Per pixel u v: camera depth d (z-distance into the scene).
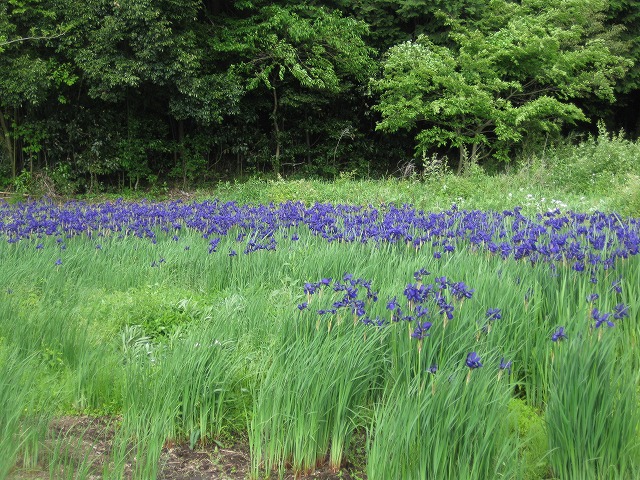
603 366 4.04
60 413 4.81
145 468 3.94
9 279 7.58
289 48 20.48
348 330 4.97
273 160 22.95
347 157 24.50
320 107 23.05
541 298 5.70
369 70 22.12
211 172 22.62
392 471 3.70
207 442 4.63
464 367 4.45
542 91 21.67
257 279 7.71
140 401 4.54
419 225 9.15
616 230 7.62
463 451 3.68
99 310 6.70
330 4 23.52
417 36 22.97
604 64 21.16
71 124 20.09
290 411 4.30
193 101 19.31
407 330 4.76
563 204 12.60
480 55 20.41
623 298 5.67
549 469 3.99
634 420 3.84
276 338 5.16
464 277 6.32
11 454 3.81
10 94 17.98
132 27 18.09
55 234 10.06
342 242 8.40
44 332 5.68
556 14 21.06
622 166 16.47
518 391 5.16
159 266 8.45
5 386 4.28
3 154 20.30
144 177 21.75
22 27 18.45
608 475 3.77
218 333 5.33
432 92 21.27
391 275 6.82
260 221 10.44
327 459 4.39
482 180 17.14
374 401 4.74
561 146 20.56
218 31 21.06
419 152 21.03
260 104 22.47
